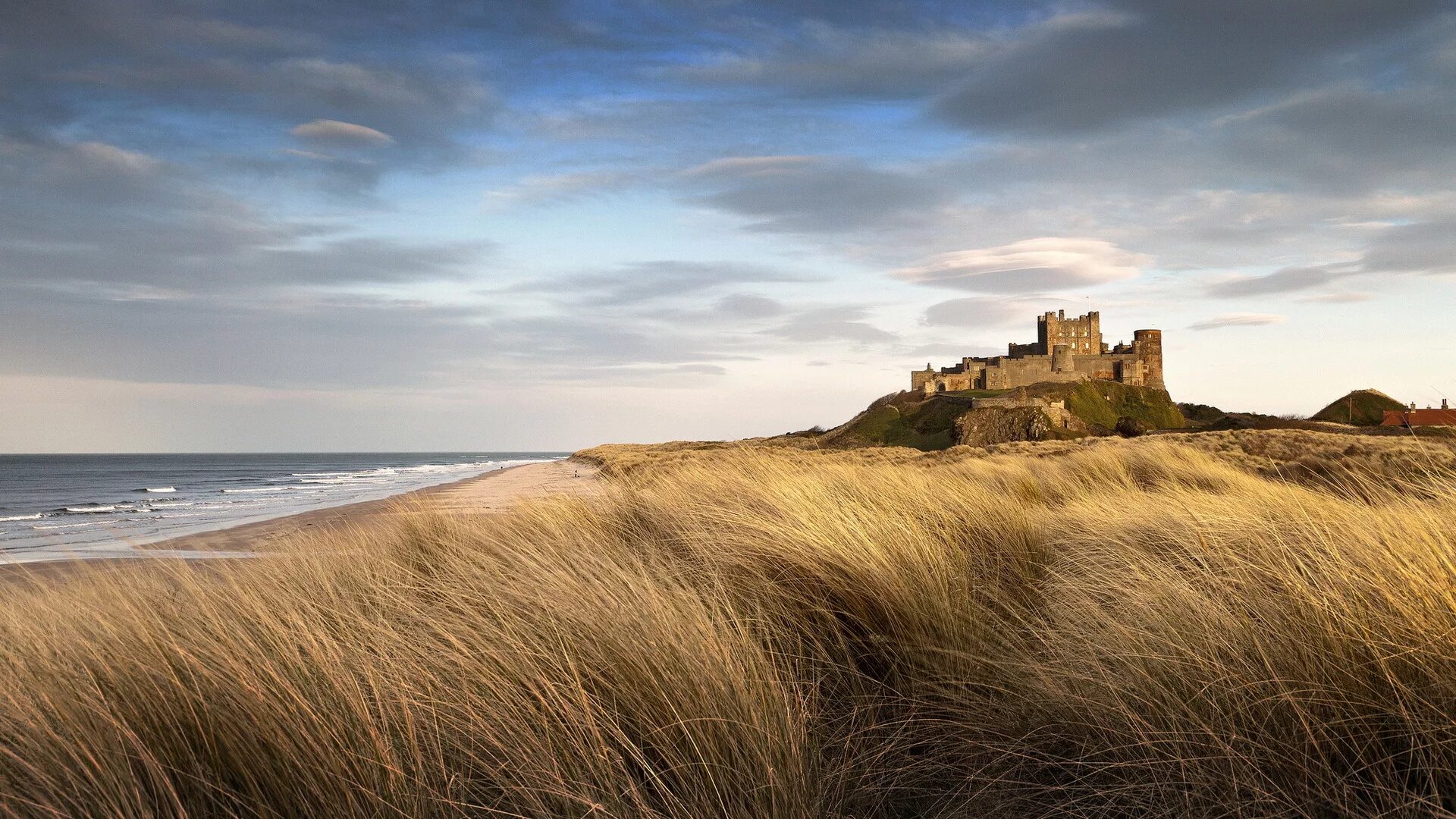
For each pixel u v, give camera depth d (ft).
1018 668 11.28
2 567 21.86
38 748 7.38
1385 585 9.84
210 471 423.23
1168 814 8.05
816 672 11.85
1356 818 7.43
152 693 8.23
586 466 161.79
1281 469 41.98
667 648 9.79
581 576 13.78
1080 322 476.54
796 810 7.94
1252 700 9.01
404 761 7.96
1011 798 8.91
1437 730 7.91
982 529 19.83
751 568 15.40
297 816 7.34
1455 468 26.27
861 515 18.12
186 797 7.37
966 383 451.12
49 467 544.62
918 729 10.63
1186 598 11.30
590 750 8.30
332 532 24.77
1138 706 9.62
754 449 54.49
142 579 14.35
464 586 14.42
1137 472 41.11
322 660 9.00
